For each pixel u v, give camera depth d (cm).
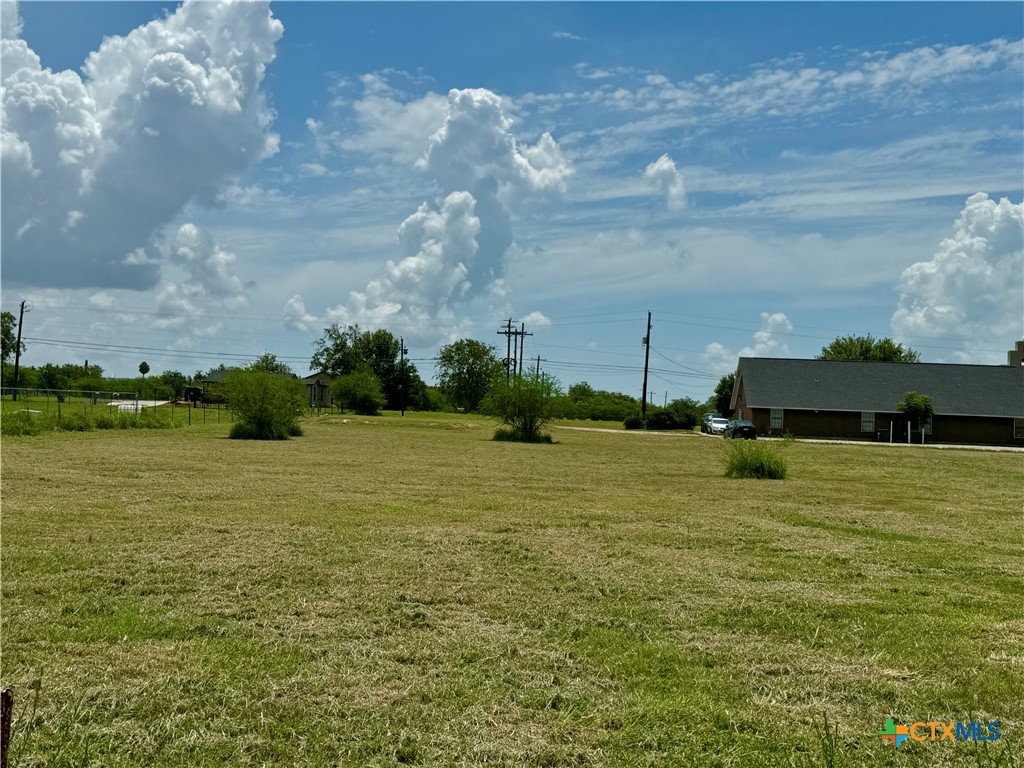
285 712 530
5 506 1401
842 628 756
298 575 912
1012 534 1400
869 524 1482
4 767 358
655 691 584
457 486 1961
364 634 699
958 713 556
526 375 4506
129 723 505
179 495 1614
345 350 12206
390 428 5547
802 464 3200
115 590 830
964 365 6612
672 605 826
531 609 794
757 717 539
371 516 1396
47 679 573
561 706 551
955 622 782
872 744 503
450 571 959
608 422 9481
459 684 583
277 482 1914
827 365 6650
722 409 8125
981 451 4797
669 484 2170
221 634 693
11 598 786
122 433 3766
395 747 484
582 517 1463
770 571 1016
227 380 3859
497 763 468
